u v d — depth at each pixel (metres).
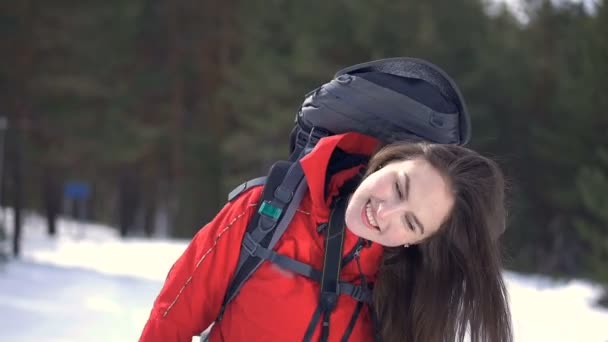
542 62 21.36
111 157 23.88
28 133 19.33
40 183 27.92
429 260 1.75
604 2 14.57
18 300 7.85
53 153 21.73
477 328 1.74
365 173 1.75
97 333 6.46
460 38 20.38
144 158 29.02
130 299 8.89
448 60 19.73
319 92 1.87
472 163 1.65
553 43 22.28
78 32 18.97
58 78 18.66
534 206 19.53
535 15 22.98
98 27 20.36
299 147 1.88
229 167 26.98
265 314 1.66
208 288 1.69
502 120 20.80
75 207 43.16
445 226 1.66
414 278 1.79
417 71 1.83
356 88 1.82
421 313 1.76
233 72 25.95
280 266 1.66
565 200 17.66
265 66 23.66
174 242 21.73
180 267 1.71
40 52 18.36
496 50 21.34
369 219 1.62
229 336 1.70
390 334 1.80
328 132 1.84
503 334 1.75
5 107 16.95
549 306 10.87
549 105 20.83
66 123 19.50
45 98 18.86
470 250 1.67
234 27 28.03
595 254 13.49
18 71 17.08
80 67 19.80
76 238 24.14
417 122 1.80
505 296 1.74
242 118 25.44
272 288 1.66
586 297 12.52
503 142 20.36
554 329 8.54
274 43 25.72
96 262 14.37
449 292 1.75
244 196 1.73
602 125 16.36
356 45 20.69
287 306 1.65
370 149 1.84
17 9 17.02
